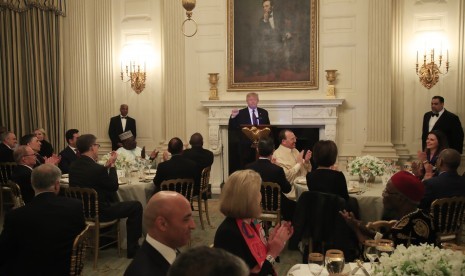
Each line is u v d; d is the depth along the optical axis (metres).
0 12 7.20
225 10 7.18
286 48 6.98
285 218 4.27
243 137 6.59
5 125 7.37
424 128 6.09
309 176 3.54
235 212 2.00
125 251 4.49
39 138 6.22
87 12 7.68
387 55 6.55
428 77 6.46
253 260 1.97
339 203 3.15
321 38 6.88
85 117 7.71
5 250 2.47
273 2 6.98
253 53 7.10
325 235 3.16
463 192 3.40
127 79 7.66
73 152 5.63
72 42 7.66
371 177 4.44
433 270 1.50
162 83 7.54
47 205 2.54
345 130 6.85
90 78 7.75
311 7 6.84
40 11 7.40
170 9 7.27
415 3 6.54
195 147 5.35
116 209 4.16
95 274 3.87
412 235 2.19
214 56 7.25
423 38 6.52
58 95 7.61
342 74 6.82
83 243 2.61
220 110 7.11
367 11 6.66
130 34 7.61
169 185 4.45
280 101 6.82
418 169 4.25
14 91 7.40
